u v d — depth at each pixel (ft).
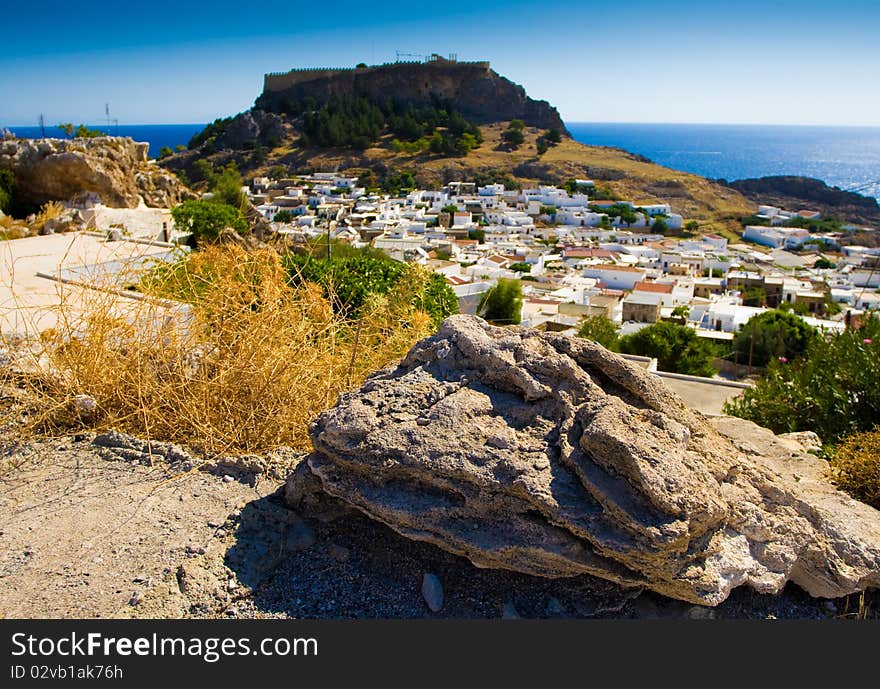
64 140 62.69
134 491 10.68
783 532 9.27
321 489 9.99
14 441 12.28
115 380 13.64
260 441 13.01
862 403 18.25
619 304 122.72
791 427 18.81
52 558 8.95
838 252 257.55
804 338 63.05
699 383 30.50
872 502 11.85
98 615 7.98
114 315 14.99
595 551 8.32
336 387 14.69
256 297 15.34
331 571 9.27
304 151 365.61
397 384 10.18
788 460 13.19
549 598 8.97
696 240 266.77
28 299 22.30
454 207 284.20
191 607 8.34
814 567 9.32
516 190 330.13
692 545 8.21
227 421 13.14
